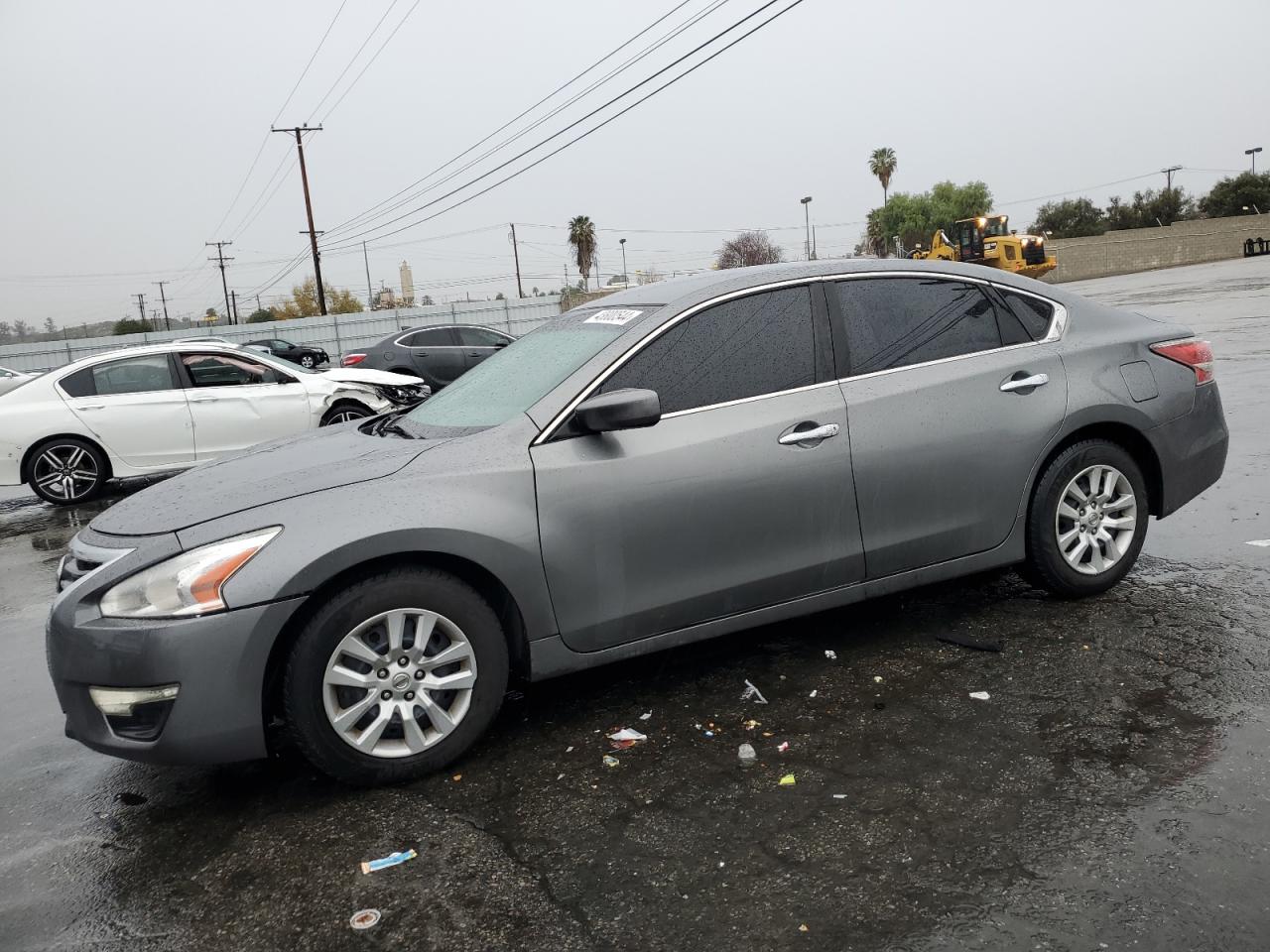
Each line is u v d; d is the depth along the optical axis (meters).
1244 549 4.93
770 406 3.66
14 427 9.55
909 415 3.84
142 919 2.63
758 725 3.45
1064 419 4.10
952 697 3.53
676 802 2.98
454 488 3.24
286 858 2.86
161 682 2.94
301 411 10.36
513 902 2.55
